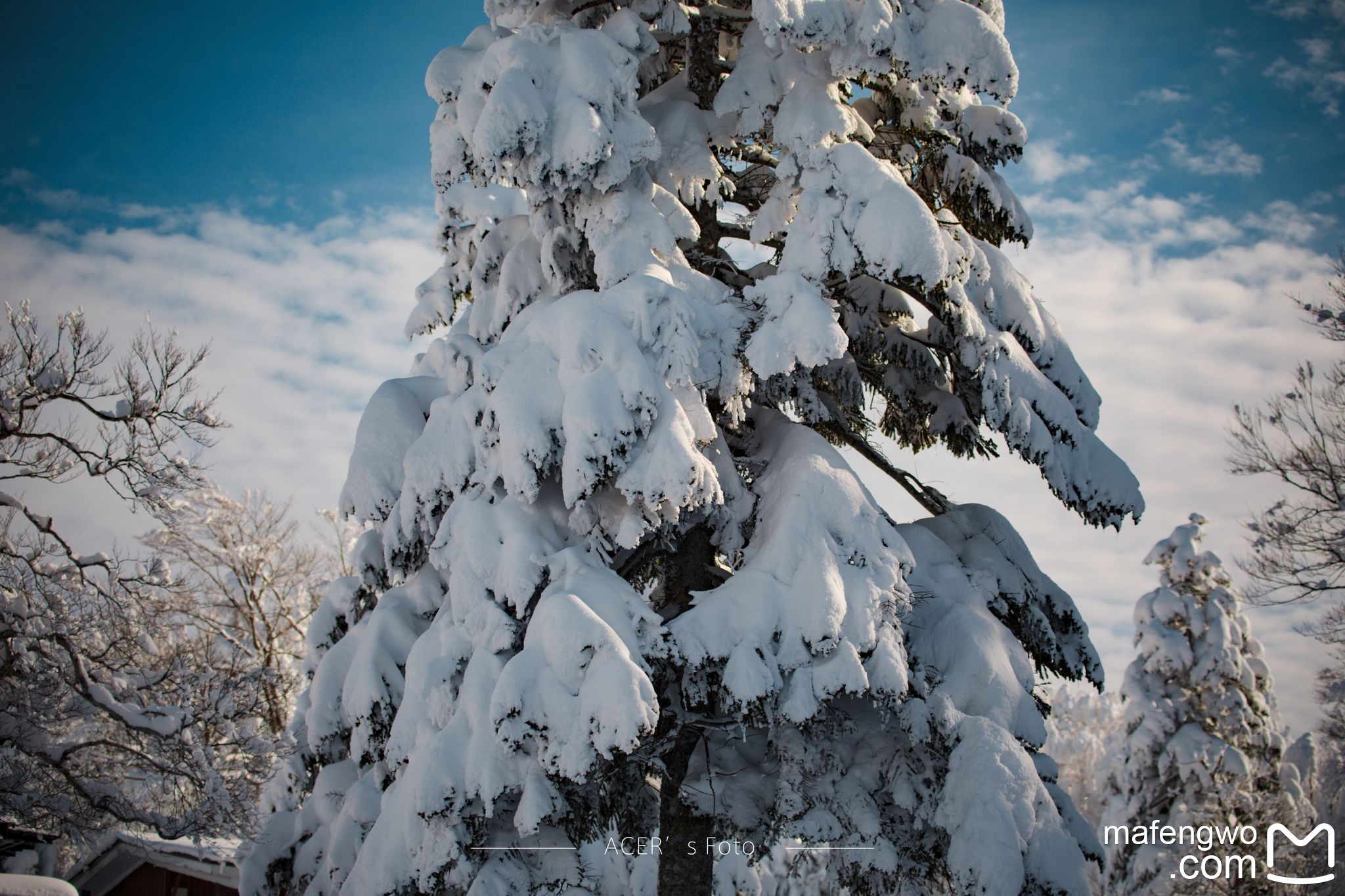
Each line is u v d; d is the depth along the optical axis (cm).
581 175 915
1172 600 2472
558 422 860
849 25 980
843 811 964
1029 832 839
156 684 1323
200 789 1228
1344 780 2898
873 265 924
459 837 814
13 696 1235
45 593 1252
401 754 856
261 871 1049
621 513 889
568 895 876
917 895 1008
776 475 952
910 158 1140
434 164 969
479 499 898
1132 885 2358
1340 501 1412
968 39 977
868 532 887
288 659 2500
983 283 1048
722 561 1167
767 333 881
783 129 991
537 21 1078
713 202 1128
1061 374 1087
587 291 938
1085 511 1060
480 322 1093
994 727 885
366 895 810
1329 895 2000
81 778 1319
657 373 863
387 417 1000
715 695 949
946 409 1203
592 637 780
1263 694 2467
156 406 1294
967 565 1060
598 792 880
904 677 841
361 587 1114
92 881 1712
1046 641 1059
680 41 1142
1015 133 1077
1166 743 2416
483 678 825
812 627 822
